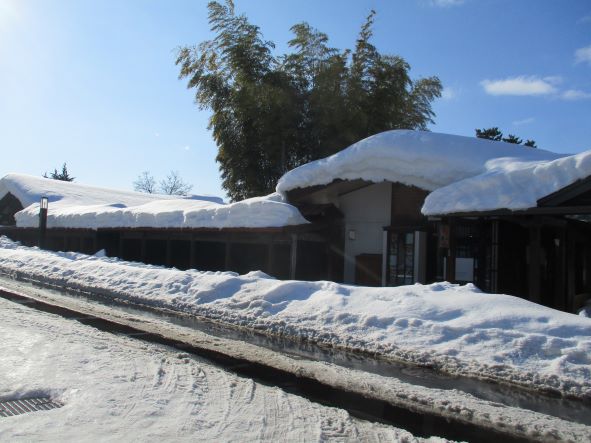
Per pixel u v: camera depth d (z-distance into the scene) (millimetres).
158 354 6773
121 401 4711
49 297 12508
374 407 5273
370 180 16234
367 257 17562
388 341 7645
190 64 26266
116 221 22172
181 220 19297
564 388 5941
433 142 15602
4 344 6590
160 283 12555
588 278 19703
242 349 7645
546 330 7230
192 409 4645
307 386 5914
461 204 12023
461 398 5602
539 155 15719
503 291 13633
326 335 8234
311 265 17578
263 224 16578
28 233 29016
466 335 7348
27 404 4625
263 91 23656
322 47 25578
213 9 25062
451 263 12664
